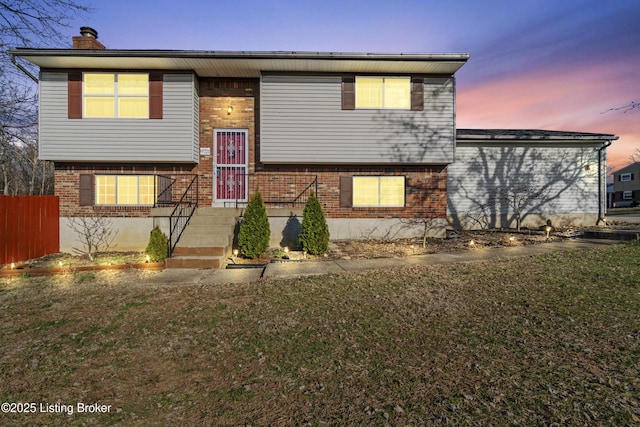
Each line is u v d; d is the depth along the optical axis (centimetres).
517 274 680
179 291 621
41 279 726
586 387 293
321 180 1198
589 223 1500
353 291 596
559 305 504
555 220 1492
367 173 1200
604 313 468
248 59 1052
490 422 249
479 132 1608
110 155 1108
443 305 516
